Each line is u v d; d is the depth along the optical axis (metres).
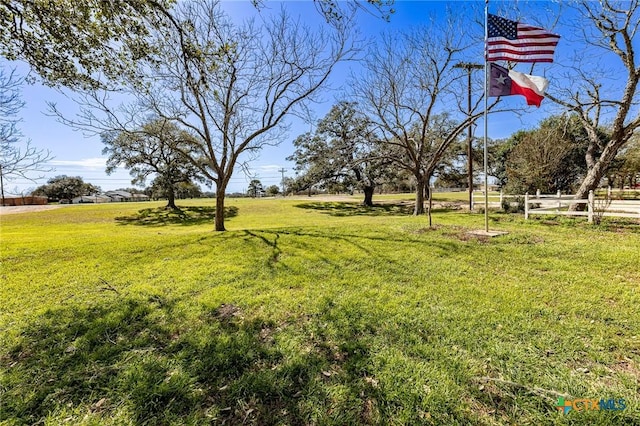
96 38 4.72
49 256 6.20
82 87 5.64
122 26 4.59
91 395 2.19
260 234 8.21
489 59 7.21
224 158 10.43
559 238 6.98
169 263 5.68
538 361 2.43
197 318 3.40
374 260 5.57
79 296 4.12
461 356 2.53
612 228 8.15
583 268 4.80
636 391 2.08
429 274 4.73
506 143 24.97
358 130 17.28
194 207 28.38
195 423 1.92
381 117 15.34
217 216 10.38
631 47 8.73
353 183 27.78
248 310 3.58
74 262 5.79
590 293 3.79
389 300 3.74
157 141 19.38
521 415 1.91
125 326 3.23
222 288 4.32
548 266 4.97
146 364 2.53
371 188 28.39
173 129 20.56
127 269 5.35
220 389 2.23
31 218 22.39
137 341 2.91
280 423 1.92
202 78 5.34
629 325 2.97
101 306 3.76
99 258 6.05
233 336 2.96
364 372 2.38
